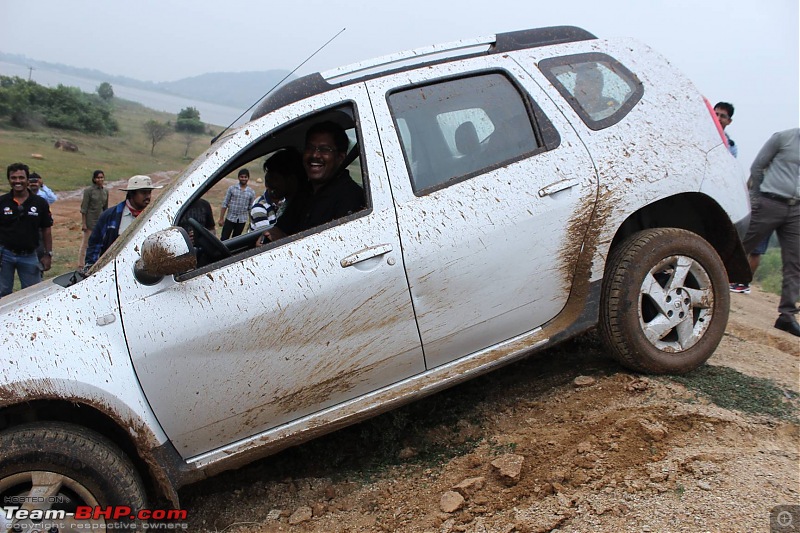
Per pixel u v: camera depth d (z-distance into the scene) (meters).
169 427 3.22
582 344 4.80
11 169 7.50
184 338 3.15
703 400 3.75
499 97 3.73
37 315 3.11
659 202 4.08
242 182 10.27
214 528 3.46
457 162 3.57
